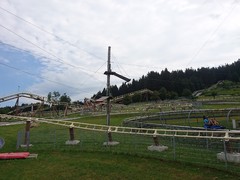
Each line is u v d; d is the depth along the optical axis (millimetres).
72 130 30062
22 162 21750
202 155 20578
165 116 54844
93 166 19734
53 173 18625
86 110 93125
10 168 20156
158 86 189875
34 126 50375
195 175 16688
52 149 26594
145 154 21891
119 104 122250
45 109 100438
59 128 46312
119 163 20281
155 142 23594
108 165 19844
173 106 82375
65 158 22594
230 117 50812
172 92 155875
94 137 33281
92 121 59375
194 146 23609
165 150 23266
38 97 84000
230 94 155375
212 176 16281
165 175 17094
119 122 53844
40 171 19188
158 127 34656
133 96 131875
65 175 18094
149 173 17656
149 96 143125
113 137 31359
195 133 27891
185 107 79750
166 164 19219
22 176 18234
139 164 19719
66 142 29328
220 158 19031
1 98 77438
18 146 28328
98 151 24391
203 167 17891
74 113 90875
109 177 17328
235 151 19734
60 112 98750
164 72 194250
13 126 52500
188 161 19156
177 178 16438
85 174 18109
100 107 95750
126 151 23625
